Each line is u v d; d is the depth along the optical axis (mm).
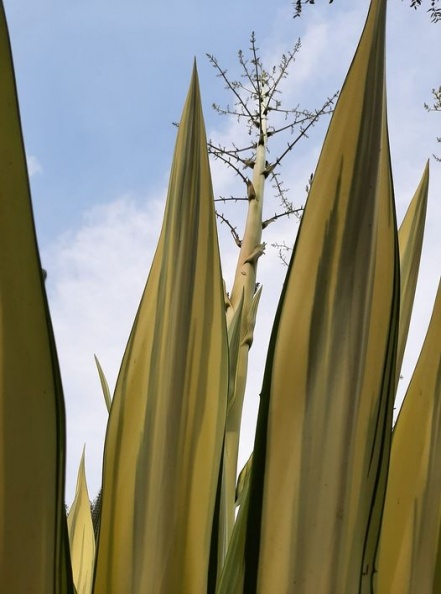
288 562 952
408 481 1072
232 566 1031
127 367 1111
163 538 1015
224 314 1108
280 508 968
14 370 895
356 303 1006
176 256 1132
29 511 895
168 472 1036
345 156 1034
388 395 993
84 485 2775
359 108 1037
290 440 982
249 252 2621
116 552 1024
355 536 958
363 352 996
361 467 973
